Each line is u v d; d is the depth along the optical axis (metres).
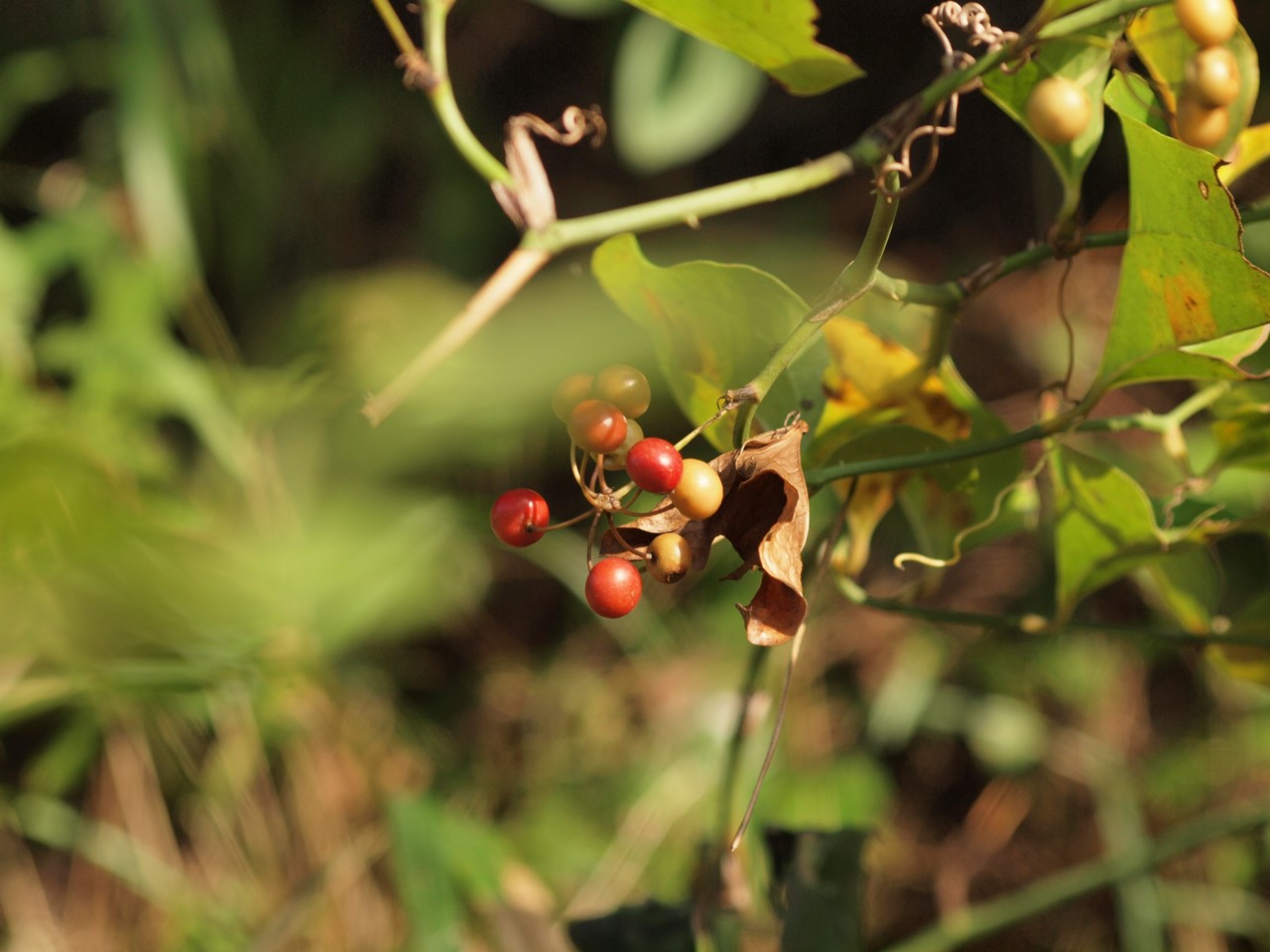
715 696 1.11
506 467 1.02
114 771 1.04
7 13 1.34
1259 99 1.11
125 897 1.08
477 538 1.04
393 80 1.37
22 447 0.54
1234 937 1.04
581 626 1.20
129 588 0.56
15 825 1.03
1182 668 1.15
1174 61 0.46
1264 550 1.05
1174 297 0.43
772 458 0.41
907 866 1.12
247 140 1.23
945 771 1.18
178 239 1.11
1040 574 1.18
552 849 1.06
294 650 0.72
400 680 1.18
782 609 0.40
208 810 1.04
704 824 1.03
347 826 1.02
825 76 0.46
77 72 1.27
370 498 0.73
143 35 1.14
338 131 1.34
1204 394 0.50
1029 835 1.13
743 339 0.46
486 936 0.67
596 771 1.11
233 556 0.58
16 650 0.56
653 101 1.08
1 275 1.06
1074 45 0.47
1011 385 1.24
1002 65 0.46
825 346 0.47
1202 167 0.41
